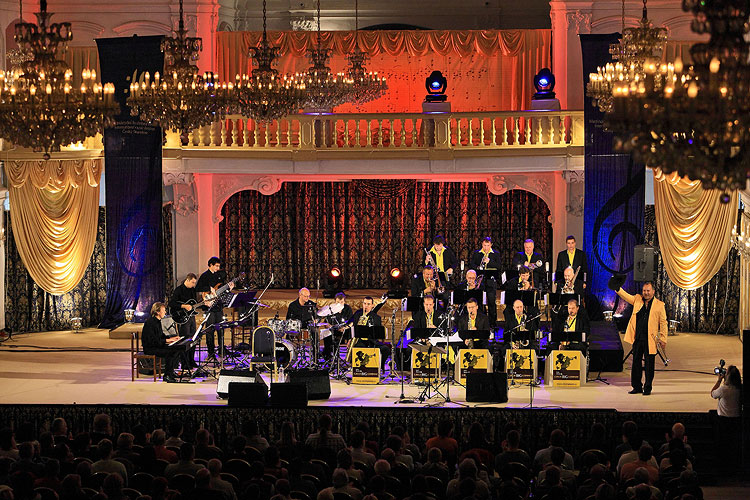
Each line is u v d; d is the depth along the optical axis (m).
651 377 18.84
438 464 12.64
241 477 12.61
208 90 16.97
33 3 26.97
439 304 20.86
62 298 27.17
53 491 10.77
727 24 9.38
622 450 14.45
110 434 14.48
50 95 14.40
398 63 29.55
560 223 27.03
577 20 27.14
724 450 16.77
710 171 9.63
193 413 17.55
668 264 25.70
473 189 29.92
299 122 25.77
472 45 28.45
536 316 20.06
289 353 20.02
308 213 30.23
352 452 13.44
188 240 27.19
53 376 20.70
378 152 25.78
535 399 18.53
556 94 27.47
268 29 31.12
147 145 24.84
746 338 16.59
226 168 25.84
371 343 19.92
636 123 9.65
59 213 25.88
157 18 27.58
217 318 21.67
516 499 11.13
